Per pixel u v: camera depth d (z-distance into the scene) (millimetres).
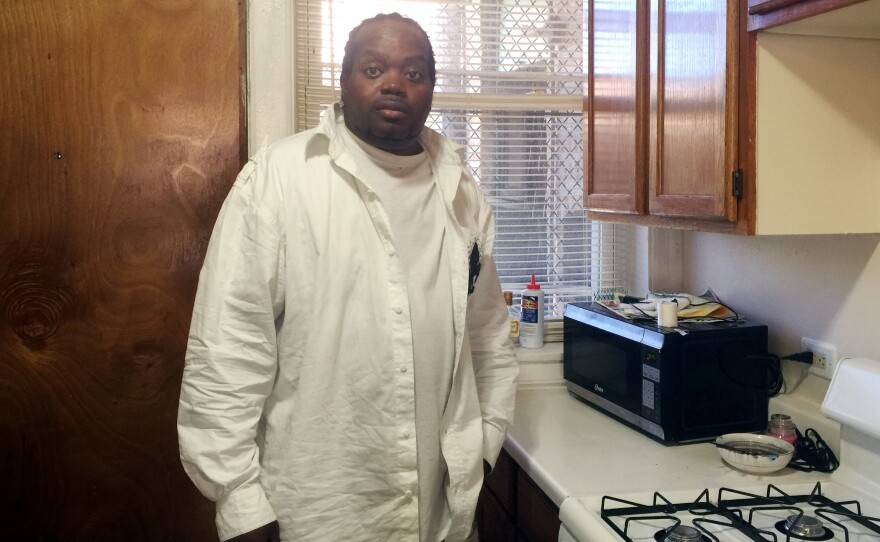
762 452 1431
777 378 1632
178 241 1811
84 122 1747
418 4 2084
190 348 1197
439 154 1416
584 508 1223
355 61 1266
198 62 1799
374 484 1264
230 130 1821
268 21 1841
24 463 1779
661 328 1611
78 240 1765
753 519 1203
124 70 1761
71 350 1778
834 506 1229
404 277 1267
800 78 1271
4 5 1693
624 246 2340
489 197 2227
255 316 1192
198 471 1158
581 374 1901
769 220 1280
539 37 2191
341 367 1238
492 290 1532
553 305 2295
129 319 1799
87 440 1803
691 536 1092
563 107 2203
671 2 1458
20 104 1718
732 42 1256
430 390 1302
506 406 1508
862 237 1421
